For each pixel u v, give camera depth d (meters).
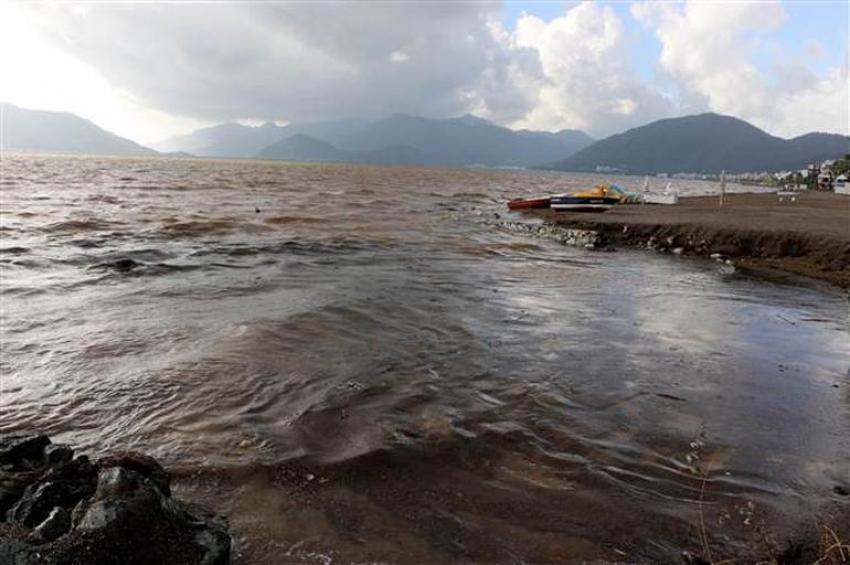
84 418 5.63
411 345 8.26
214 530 3.51
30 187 43.56
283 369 7.08
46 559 2.80
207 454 4.91
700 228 19.86
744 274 15.38
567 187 83.88
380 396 6.30
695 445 5.34
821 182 100.19
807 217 24.55
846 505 4.36
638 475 4.77
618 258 18.09
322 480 4.54
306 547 3.66
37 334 8.52
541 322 9.81
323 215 28.25
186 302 10.77
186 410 5.82
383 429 5.48
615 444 5.32
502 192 63.38
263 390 6.39
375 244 19.45
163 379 6.64
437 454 5.02
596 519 4.11
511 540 3.83
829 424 5.92
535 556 3.67
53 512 3.17
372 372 7.06
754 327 9.98
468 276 14.20
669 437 5.50
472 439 5.32
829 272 15.10
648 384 6.95
